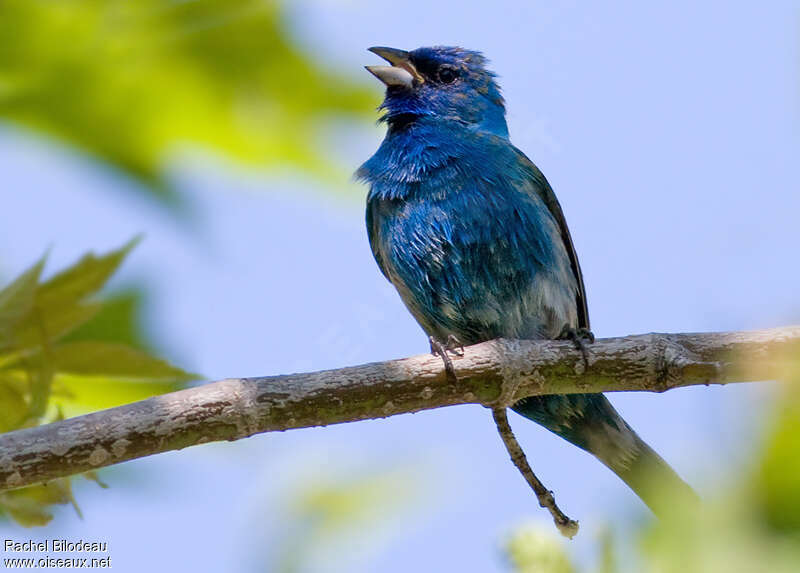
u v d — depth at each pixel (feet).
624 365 30.76
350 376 28.89
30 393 24.99
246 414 27.22
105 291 26.94
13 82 24.57
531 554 16.28
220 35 26.66
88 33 24.88
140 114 25.82
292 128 28.40
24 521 25.27
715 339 30.55
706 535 11.41
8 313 24.61
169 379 26.35
